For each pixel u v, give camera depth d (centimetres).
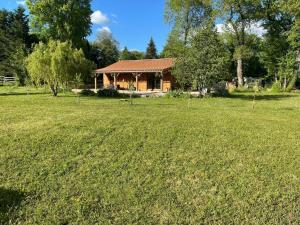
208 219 590
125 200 634
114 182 695
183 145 904
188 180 718
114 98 2528
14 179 691
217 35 2670
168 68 4044
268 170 777
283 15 4347
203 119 1231
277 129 1133
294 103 2261
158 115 1281
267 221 591
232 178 733
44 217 575
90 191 658
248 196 664
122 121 1109
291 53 4050
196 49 2612
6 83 4700
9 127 1022
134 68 4284
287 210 625
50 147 850
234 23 4412
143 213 598
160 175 730
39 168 740
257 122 1237
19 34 6475
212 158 827
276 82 4175
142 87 4409
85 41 4869
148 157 816
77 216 582
